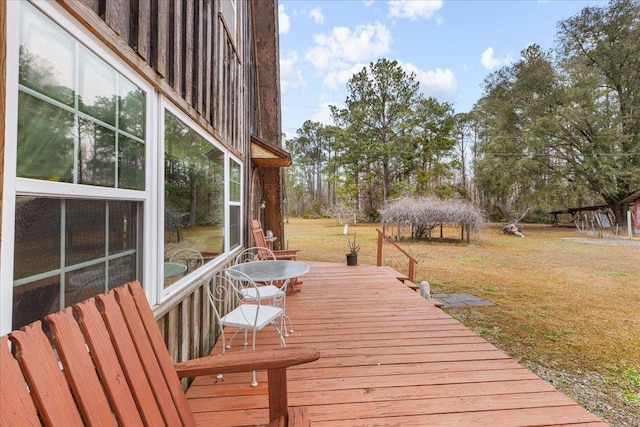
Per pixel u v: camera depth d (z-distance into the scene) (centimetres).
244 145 470
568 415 182
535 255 1030
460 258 977
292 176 3522
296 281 471
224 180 335
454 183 2422
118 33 131
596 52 1692
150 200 163
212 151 290
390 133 2228
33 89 90
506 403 192
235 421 175
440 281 684
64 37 102
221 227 323
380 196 2327
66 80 104
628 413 242
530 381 218
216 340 289
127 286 114
